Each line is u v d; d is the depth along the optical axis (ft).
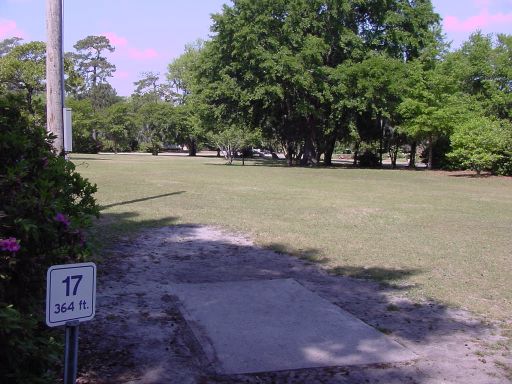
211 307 19.22
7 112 13.96
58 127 30.66
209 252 29.09
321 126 144.46
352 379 13.67
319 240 33.19
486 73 131.54
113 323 17.37
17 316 9.11
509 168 106.63
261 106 133.90
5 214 10.00
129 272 24.07
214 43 125.29
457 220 43.29
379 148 156.87
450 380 13.74
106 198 53.47
